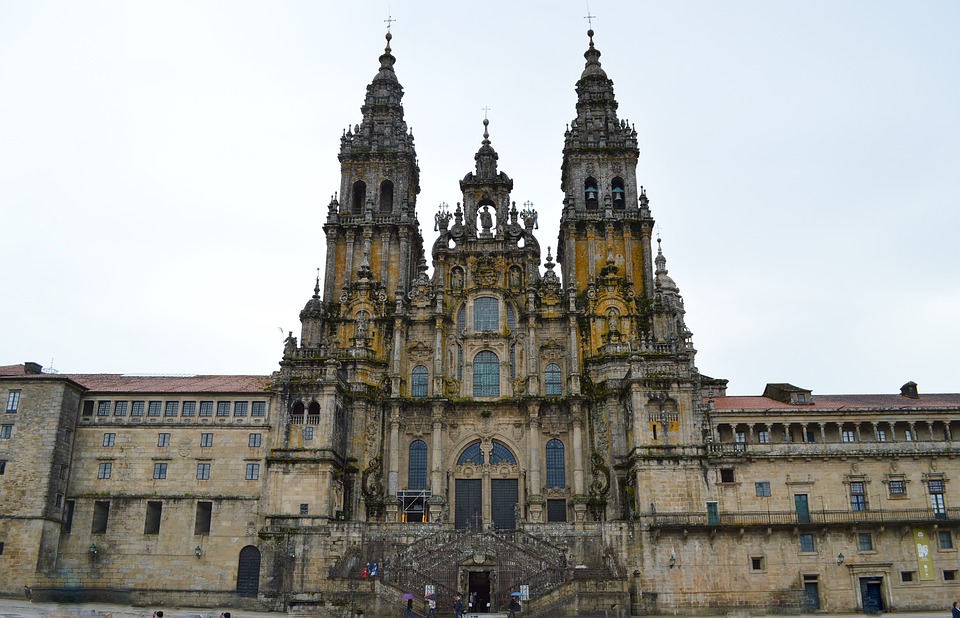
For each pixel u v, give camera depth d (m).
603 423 74.50
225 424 70.69
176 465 70.06
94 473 69.94
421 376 79.00
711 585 63.50
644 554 64.25
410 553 62.81
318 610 55.38
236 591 66.31
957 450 67.31
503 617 54.12
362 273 81.31
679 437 68.25
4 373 72.31
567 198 85.81
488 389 78.19
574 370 76.31
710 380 85.19
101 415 71.44
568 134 88.81
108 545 67.94
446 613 55.47
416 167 92.75
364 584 55.38
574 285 80.38
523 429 76.31
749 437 69.25
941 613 61.88
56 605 61.22
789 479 67.06
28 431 68.06
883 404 72.19
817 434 69.62
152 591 66.06
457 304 80.69
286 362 74.06
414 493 73.62
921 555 64.56
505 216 85.00
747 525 64.12
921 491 66.81
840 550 64.56
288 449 69.00
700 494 66.56
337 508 70.44
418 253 89.88
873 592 64.12
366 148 87.81
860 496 66.81
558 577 58.28
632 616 62.00
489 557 60.25
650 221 82.31
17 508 66.00
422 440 76.62
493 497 75.00
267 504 68.00
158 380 77.06
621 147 86.31
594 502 71.75
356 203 87.38
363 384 76.19
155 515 69.44
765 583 63.59
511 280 82.25
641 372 71.00
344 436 73.81
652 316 78.06
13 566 64.50
